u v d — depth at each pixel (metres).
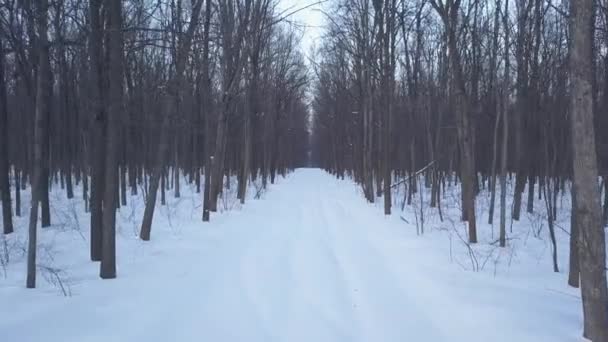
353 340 5.26
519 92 14.52
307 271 8.10
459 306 6.18
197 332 5.29
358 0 26.11
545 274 8.23
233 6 16.17
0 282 6.99
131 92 17.52
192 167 30.97
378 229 12.96
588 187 4.84
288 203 20.44
